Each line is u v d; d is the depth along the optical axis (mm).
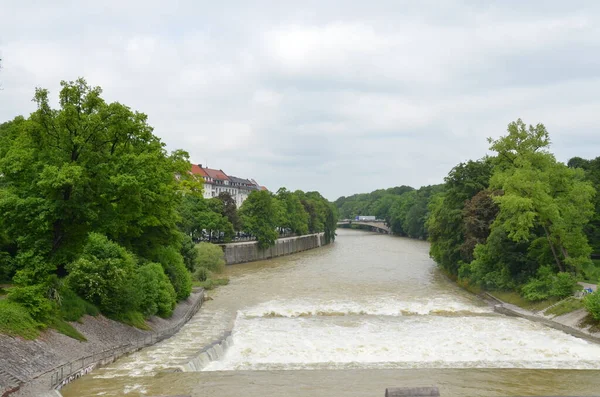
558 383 27703
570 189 54156
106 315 36219
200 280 73750
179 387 26156
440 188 198875
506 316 49500
